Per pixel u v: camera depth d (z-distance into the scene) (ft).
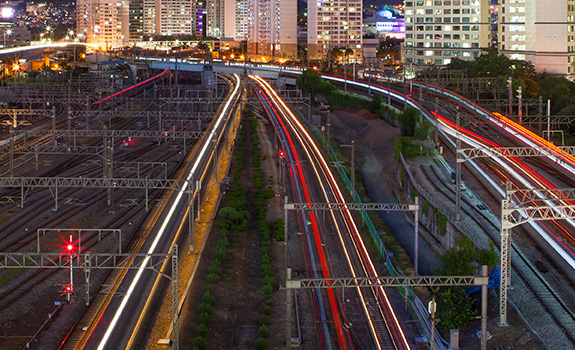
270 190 406.82
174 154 510.17
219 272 267.18
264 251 293.84
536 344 197.88
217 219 342.85
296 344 208.13
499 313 216.33
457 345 204.95
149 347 204.13
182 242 303.27
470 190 354.33
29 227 318.45
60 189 395.34
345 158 501.15
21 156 486.79
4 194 380.78
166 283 253.85
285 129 634.43
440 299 220.02
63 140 547.90
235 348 209.15
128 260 276.41
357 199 373.40
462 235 268.00
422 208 339.77
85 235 308.81
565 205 215.92
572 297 228.22
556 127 485.97
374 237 312.50
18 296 237.25
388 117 593.42
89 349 199.31
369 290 252.83
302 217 352.28
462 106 595.06
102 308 228.22
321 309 235.40
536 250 269.44
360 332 217.15
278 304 242.78
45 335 208.74
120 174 435.53
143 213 348.18
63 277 255.29
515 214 309.01
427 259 295.28
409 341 211.20
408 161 421.18
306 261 285.84
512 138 466.29
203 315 223.92
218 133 600.39
